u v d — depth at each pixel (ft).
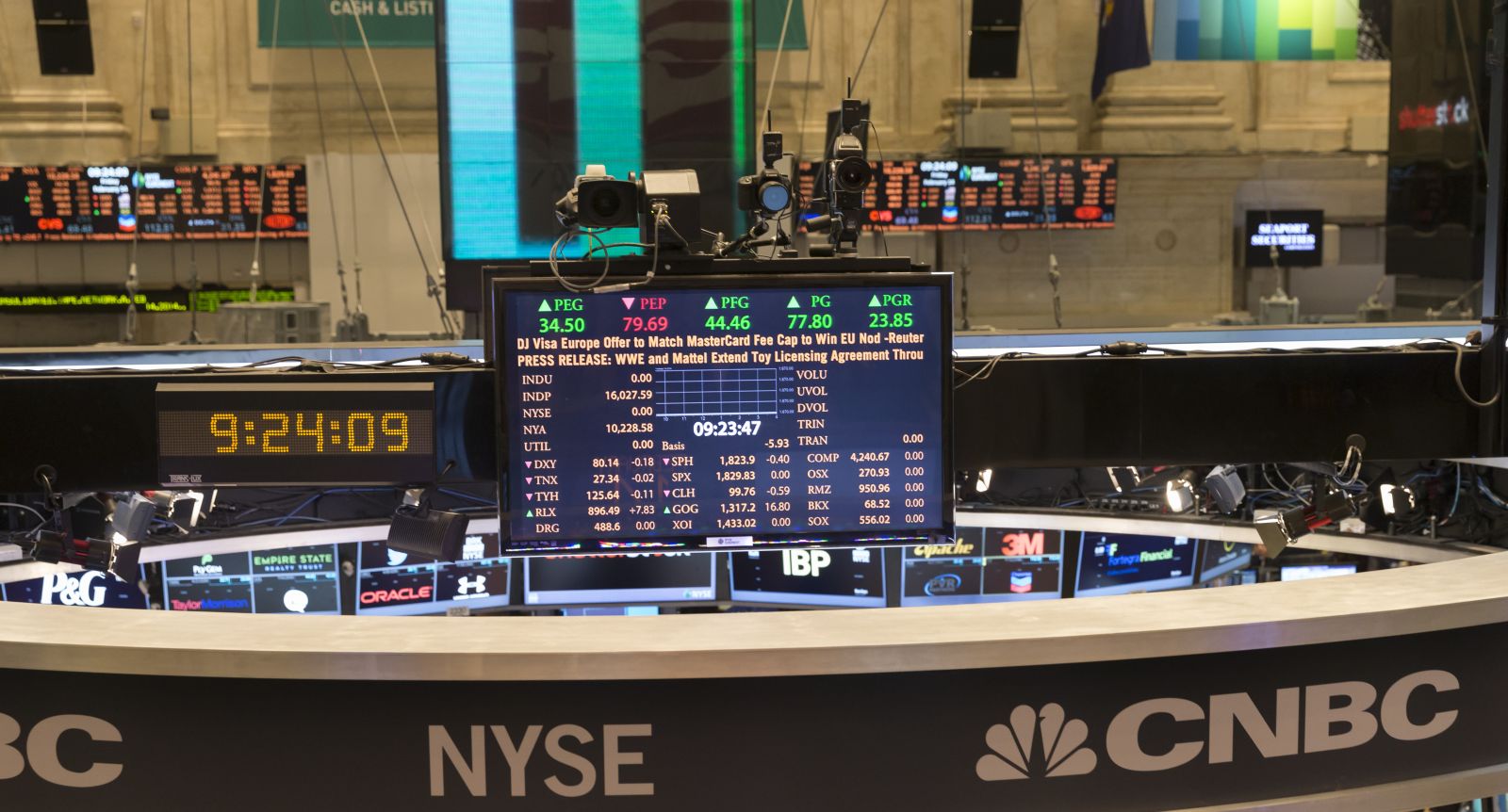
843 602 19.33
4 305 33.99
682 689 6.96
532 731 6.97
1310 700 7.26
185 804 7.00
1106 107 36.29
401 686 6.93
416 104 34.63
